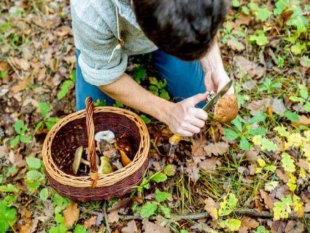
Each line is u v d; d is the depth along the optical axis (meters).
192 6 1.01
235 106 1.78
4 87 2.47
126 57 1.75
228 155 2.04
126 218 1.88
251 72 2.33
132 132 2.00
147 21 1.06
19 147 2.19
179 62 2.07
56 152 1.96
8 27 2.76
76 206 1.90
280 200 1.86
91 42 1.53
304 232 1.79
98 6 1.42
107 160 1.89
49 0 2.90
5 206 1.90
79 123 2.00
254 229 1.81
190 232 1.83
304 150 1.94
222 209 1.83
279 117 2.15
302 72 2.31
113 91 1.76
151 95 1.76
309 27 2.46
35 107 2.36
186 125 1.66
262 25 2.55
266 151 2.03
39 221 1.93
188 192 1.94
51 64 2.54
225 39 2.46
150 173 1.98
